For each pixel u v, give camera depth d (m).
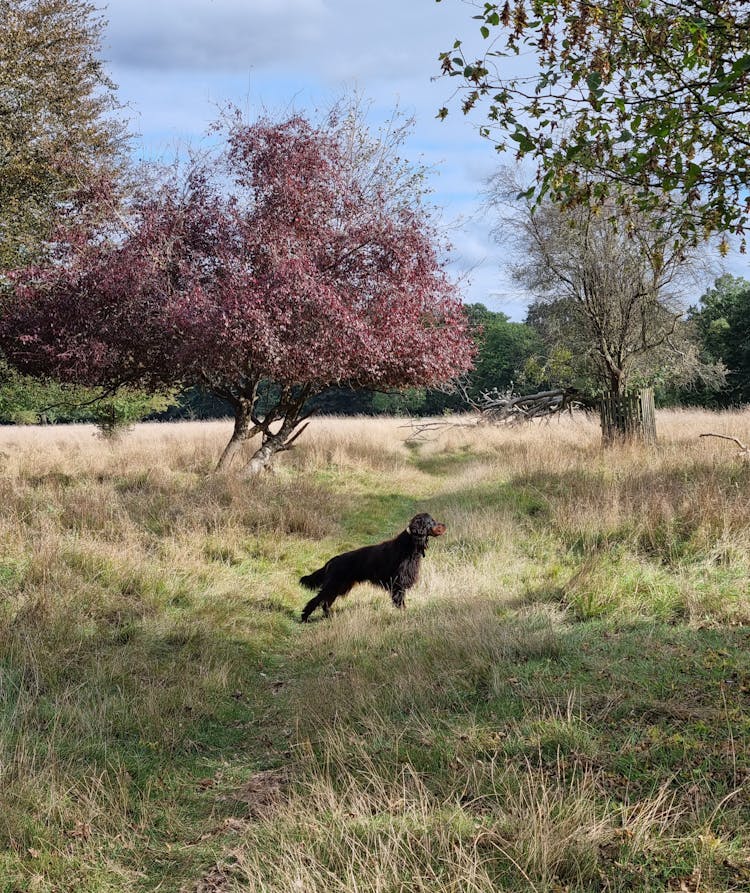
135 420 26.16
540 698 5.01
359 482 17.41
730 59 4.71
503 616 7.02
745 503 9.23
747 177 4.65
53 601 7.19
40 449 19.59
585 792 3.60
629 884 3.13
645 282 18.80
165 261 14.32
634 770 3.96
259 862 3.61
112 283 13.74
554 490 12.84
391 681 5.68
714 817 3.42
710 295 42.78
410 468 19.73
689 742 4.10
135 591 8.11
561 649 5.85
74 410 23.86
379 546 8.14
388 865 3.29
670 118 4.50
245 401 16.48
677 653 5.52
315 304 13.59
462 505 12.71
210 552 9.93
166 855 3.85
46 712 5.24
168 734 5.18
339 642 7.00
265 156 14.90
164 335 13.93
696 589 7.07
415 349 15.25
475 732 4.62
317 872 3.31
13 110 17.45
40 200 17.62
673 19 4.69
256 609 8.27
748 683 4.77
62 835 3.94
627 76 4.82
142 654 6.50
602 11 4.61
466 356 16.84
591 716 4.64
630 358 19.95
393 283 15.21
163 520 10.88
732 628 6.00
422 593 8.41
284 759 4.85
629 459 14.85
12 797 4.11
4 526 9.56
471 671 5.65
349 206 15.43
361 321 14.18
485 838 3.47
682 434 19.88
